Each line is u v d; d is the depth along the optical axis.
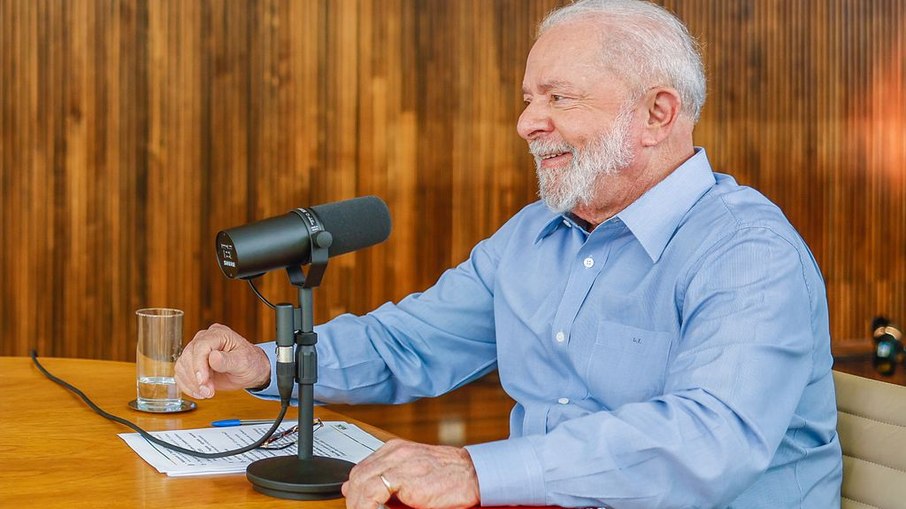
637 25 1.75
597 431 1.37
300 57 4.73
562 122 1.75
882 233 5.74
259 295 1.54
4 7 4.34
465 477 1.33
